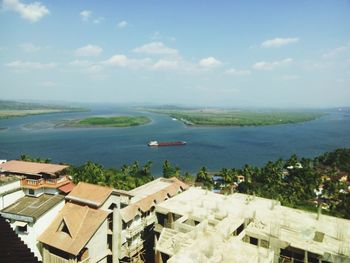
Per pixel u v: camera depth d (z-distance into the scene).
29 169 52.22
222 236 35.06
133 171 113.88
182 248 32.16
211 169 146.38
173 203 49.53
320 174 116.62
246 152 191.75
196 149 199.38
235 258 30.42
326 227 40.12
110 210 43.62
